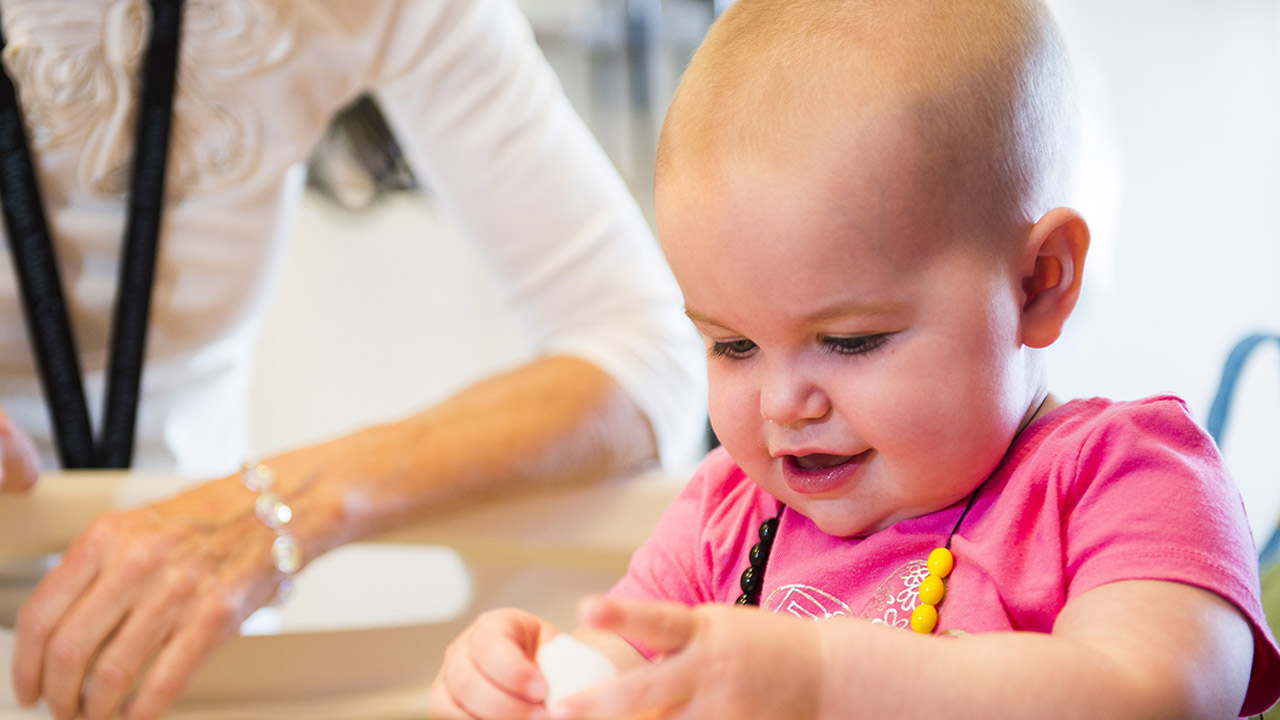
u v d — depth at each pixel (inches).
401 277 92.6
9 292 36.4
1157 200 81.7
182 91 35.9
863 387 18.7
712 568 23.3
